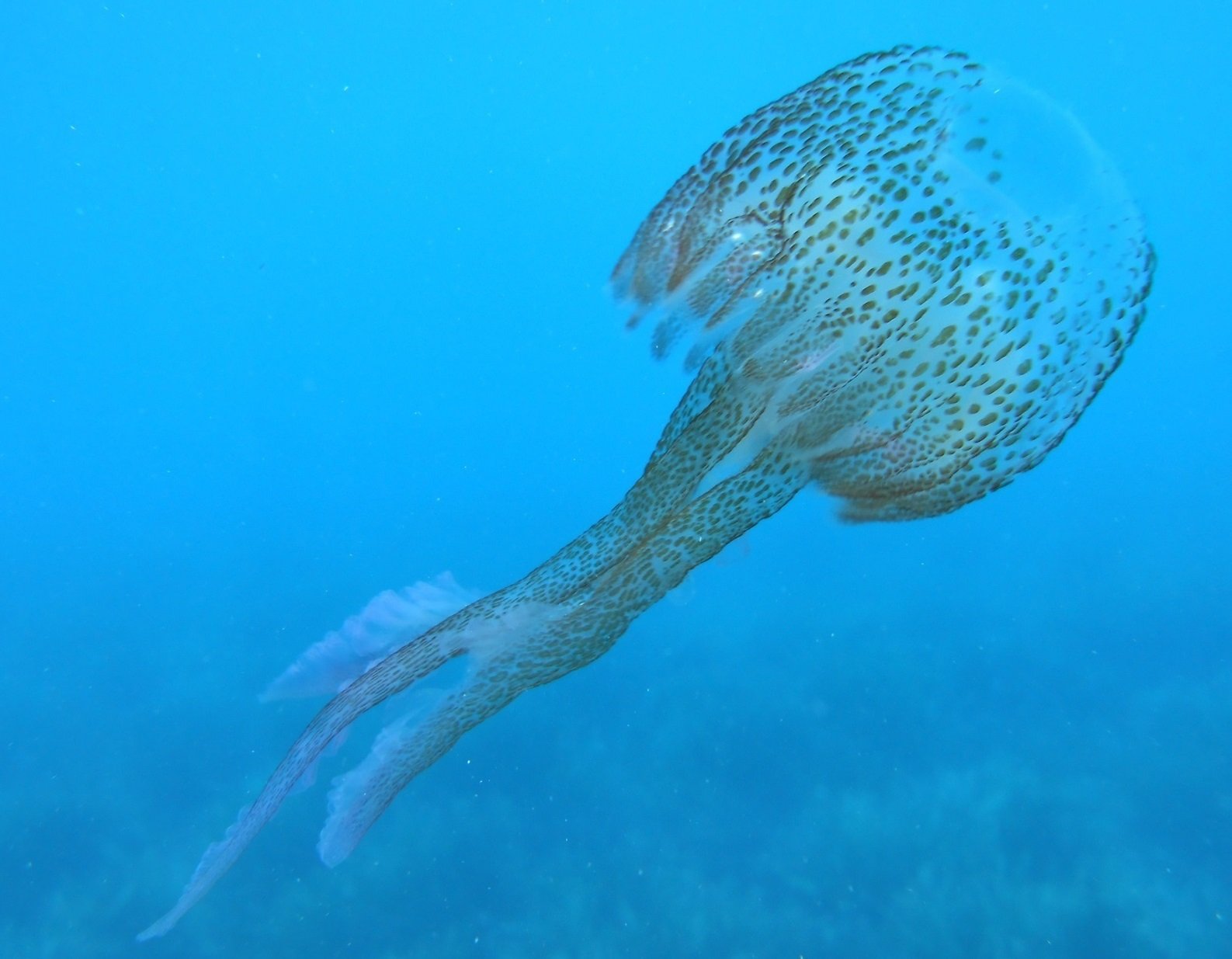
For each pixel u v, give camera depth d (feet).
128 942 28.86
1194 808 32.91
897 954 27.94
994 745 38.83
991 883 30.04
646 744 40.11
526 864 31.91
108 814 36.06
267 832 33.63
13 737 44.93
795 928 28.91
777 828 33.50
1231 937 26.89
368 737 37.06
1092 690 44.34
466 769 37.24
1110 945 27.48
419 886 30.71
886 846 32.14
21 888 31.58
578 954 28.19
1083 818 32.89
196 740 42.50
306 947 28.30
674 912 29.68
